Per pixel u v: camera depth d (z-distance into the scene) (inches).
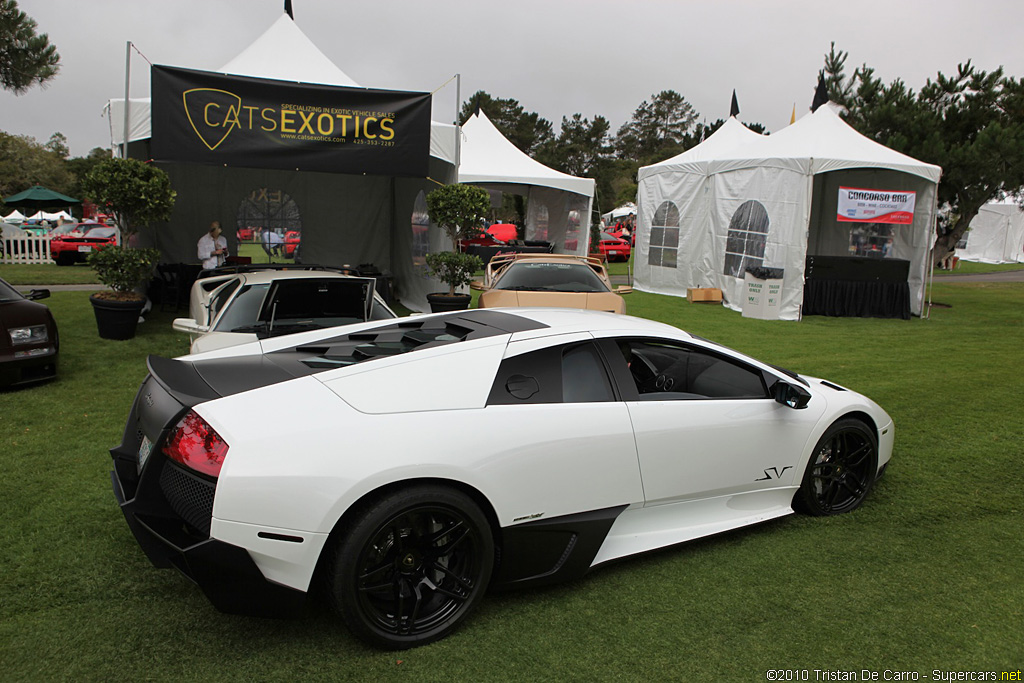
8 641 100.0
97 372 275.0
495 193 961.5
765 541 141.9
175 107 343.3
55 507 147.7
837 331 445.7
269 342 141.6
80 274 698.2
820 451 152.5
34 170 1871.3
